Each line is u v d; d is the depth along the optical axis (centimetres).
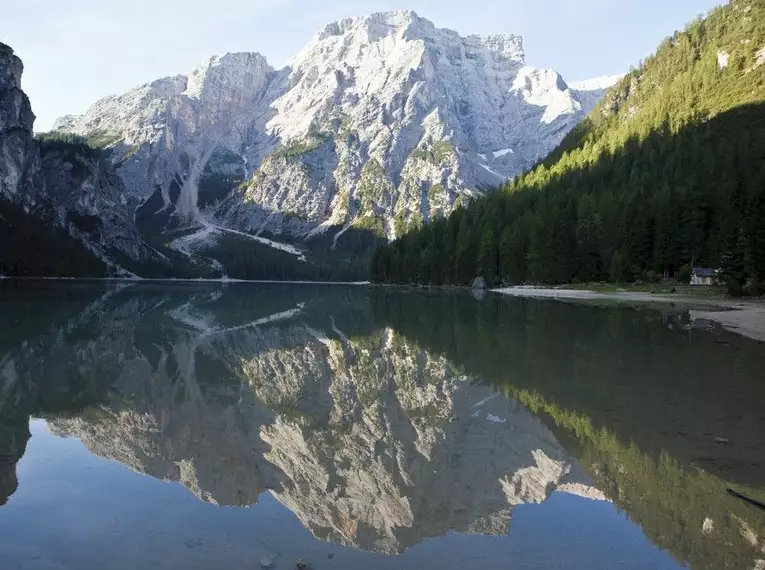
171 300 8650
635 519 1011
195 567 812
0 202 19650
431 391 2217
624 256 10556
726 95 15538
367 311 6638
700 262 9938
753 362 2673
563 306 6975
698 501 1081
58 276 19038
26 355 2930
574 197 13375
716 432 1526
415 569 817
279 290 14562
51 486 1152
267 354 3247
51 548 866
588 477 1230
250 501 1104
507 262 12838
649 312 5809
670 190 10838
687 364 2631
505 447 1475
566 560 848
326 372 2700
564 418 1725
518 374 2470
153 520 986
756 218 7075
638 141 15750
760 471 1241
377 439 1595
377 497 1141
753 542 916
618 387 2141
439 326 4719
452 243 15062
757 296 7244
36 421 1702
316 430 1694
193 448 1477
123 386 2272
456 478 1255
